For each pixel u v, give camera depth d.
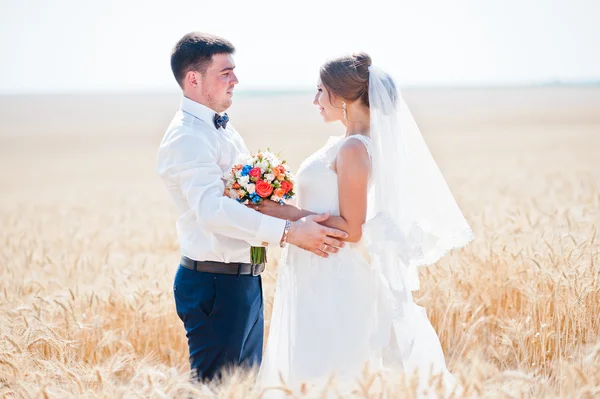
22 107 153.62
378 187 5.12
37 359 5.50
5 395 4.98
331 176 5.27
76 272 8.89
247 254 5.43
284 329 5.51
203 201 5.18
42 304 6.93
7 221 16.58
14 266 9.41
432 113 91.12
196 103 5.46
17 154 48.25
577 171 23.02
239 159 5.49
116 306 7.15
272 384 5.47
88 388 4.77
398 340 5.26
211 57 5.36
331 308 5.29
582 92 169.75
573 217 10.08
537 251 7.51
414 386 4.51
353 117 5.34
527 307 6.68
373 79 5.14
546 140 43.31
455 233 5.47
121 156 45.16
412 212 5.27
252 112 106.81
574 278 6.39
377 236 5.00
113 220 16.11
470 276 7.26
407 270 5.54
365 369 4.66
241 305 5.43
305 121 78.50
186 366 6.68
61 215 17.75
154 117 107.94
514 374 4.71
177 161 5.27
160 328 6.89
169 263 9.45
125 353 6.40
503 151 36.16
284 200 5.31
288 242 5.17
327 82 5.29
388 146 5.12
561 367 5.43
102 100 197.62
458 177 22.88
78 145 56.12
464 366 6.09
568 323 6.28
